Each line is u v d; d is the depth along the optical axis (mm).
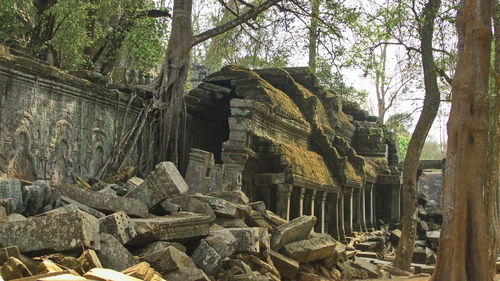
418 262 22234
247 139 17578
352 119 32156
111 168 14922
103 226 8156
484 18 9625
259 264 10633
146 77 18891
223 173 16391
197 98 19984
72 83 13609
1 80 11680
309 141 23984
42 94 12828
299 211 19531
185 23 17266
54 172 13109
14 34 17703
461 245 9156
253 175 18812
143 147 16250
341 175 23828
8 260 6371
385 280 14109
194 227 9688
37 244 7277
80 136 14031
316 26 19875
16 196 9672
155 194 10562
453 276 9086
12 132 11922
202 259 9297
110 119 15273
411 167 17953
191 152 15336
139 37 20094
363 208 27891
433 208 31734
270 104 19062
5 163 11695
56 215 7359
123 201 9789
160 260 7953
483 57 9586
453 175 9469
